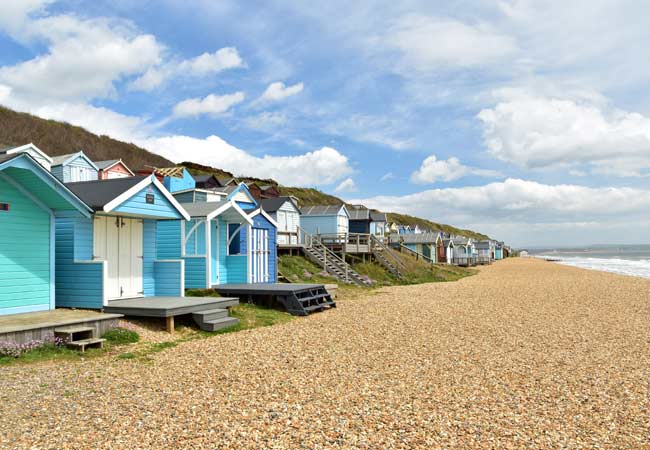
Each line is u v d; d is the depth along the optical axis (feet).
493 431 19.31
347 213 150.61
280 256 95.71
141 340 34.88
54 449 16.52
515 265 237.45
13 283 35.63
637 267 223.92
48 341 30.68
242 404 21.93
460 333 41.98
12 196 35.50
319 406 21.90
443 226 517.96
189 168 257.96
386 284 100.37
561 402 23.24
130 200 41.09
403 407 22.00
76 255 40.14
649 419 21.04
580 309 60.54
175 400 22.24
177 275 47.37
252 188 155.12
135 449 16.76
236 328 41.52
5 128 220.84
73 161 97.25
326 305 57.06
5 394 22.08
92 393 22.86
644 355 34.17
